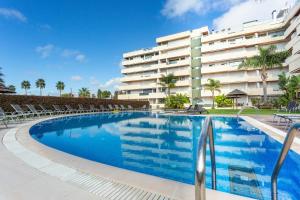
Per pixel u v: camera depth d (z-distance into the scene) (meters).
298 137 6.04
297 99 21.45
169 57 44.31
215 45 37.97
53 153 4.18
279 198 3.27
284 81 25.67
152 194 2.32
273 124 9.99
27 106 15.91
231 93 24.42
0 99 15.23
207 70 38.38
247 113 19.12
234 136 8.75
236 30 37.03
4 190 2.54
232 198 2.07
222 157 5.66
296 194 3.40
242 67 33.12
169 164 5.41
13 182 2.77
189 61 42.03
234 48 37.03
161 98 44.97
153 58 46.44
